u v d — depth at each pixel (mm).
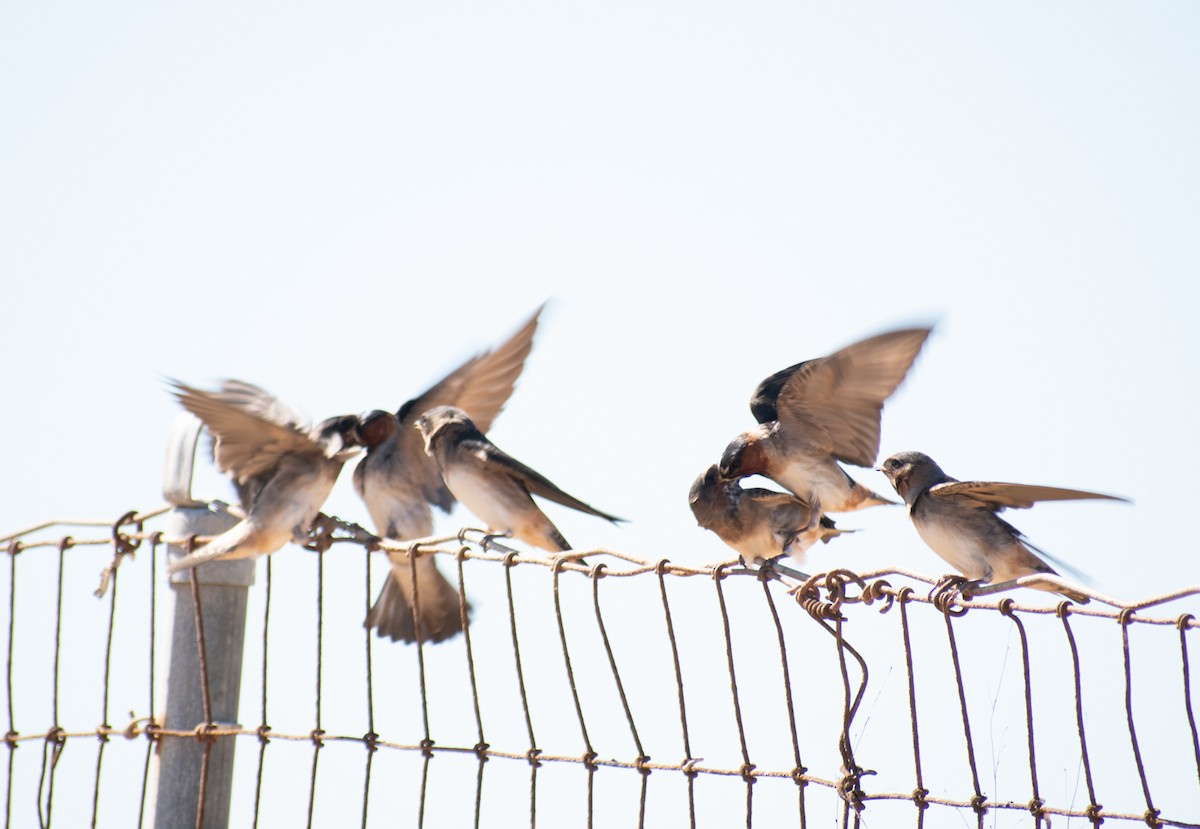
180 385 12250
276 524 12359
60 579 12781
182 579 12492
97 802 12312
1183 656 7188
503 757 9922
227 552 12195
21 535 13008
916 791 8195
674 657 9125
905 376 12383
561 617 9633
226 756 12203
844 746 8469
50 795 12555
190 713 12281
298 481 12531
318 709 11031
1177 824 7219
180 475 12508
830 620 8719
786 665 8688
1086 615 7566
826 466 13117
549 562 9734
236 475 12930
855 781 8391
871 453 12984
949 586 9055
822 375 12586
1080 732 7547
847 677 8602
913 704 8328
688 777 8969
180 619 12453
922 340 12094
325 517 12820
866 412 12867
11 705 12789
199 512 12531
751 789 8711
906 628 8461
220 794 12141
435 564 14250
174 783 12125
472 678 10117
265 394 12750
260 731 11273
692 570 9211
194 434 12578
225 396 12617
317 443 12664
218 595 12453
